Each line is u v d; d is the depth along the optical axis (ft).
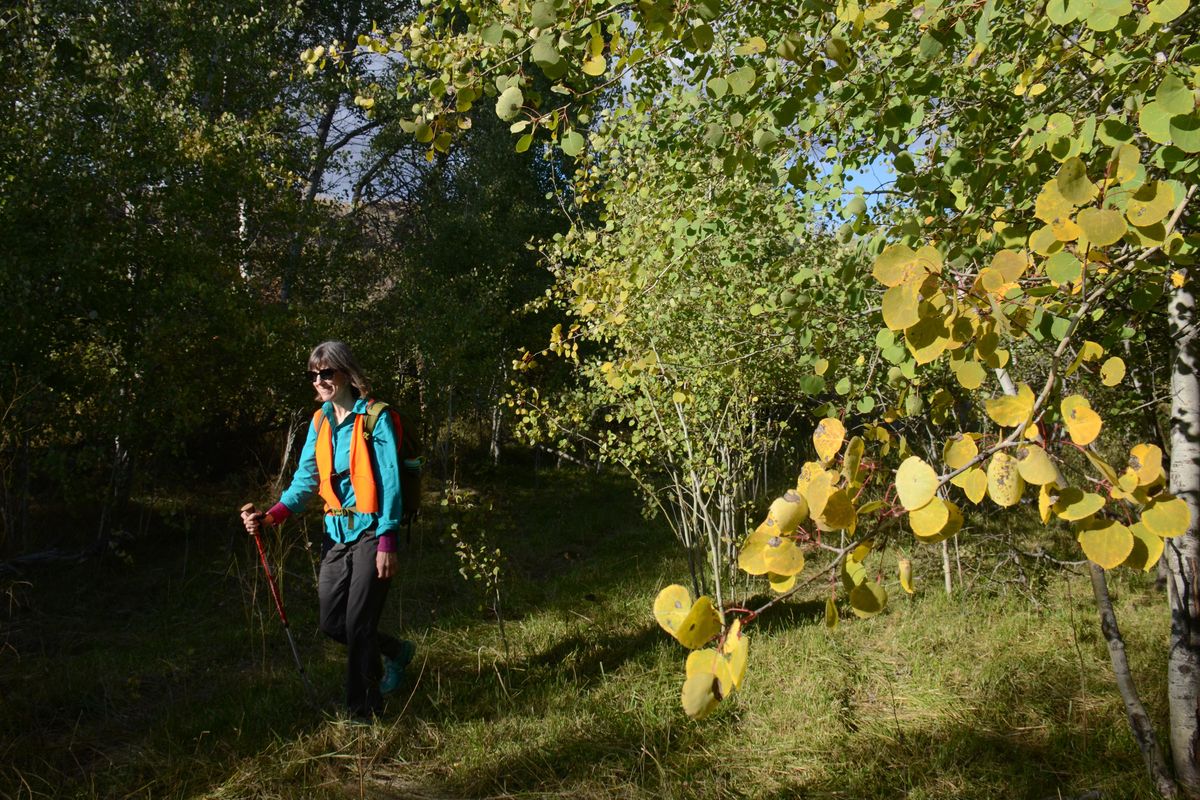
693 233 12.80
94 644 16.62
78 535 24.32
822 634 15.74
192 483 31.19
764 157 8.72
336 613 12.25
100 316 22.97
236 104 34.88
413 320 34.35
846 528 3.59
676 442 17.53
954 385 13.21
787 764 11.04
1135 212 3.84
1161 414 17.65
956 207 8.09
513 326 39.01
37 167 21.66
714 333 16.02
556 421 22.27
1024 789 10.15
